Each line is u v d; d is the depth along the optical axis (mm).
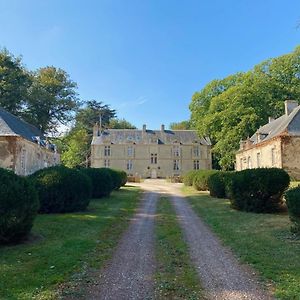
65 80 43500
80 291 5215
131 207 16031
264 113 36531
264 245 8070
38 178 13062
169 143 58281
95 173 19094
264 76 37781
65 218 11695
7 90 36031
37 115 41094
